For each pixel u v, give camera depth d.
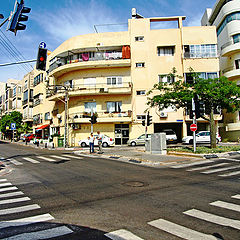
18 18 7.99
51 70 31.48
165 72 27.08
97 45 27.42
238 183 6.98
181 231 3.63
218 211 4.57
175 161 12.16
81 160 13.59
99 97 27.47
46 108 35.16
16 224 4.03
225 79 15.55
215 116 26.19
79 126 27.45
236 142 26.50
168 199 5.42
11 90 56.38
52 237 3.48
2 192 6.44
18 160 14.20
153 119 26.53
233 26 27.03
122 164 11.77
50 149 23.56
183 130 26.45
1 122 47.00
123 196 5.72
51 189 6.64
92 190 6.40
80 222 4.07
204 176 8.20
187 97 14.99
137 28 27.72
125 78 27.39
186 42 27.02
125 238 3.40
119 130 27.28
